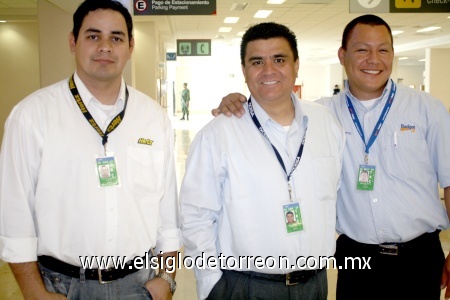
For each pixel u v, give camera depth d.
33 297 1.48
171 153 1.87
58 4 6.26
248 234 1.65
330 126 1.88
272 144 1.70
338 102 2.17
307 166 1.72
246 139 1.71
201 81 28.25
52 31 6.95
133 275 1.66
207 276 1.72
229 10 10.25
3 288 3.22
